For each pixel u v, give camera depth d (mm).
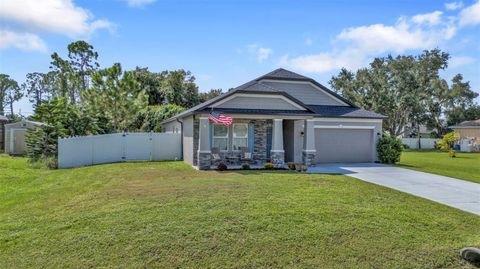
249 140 19547
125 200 9617
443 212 9164
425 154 35344
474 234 7562
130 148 22703
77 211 8688
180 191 10641
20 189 12594
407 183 13664
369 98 47906
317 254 6281
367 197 10398
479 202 10461
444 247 6758
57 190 11961
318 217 8047
